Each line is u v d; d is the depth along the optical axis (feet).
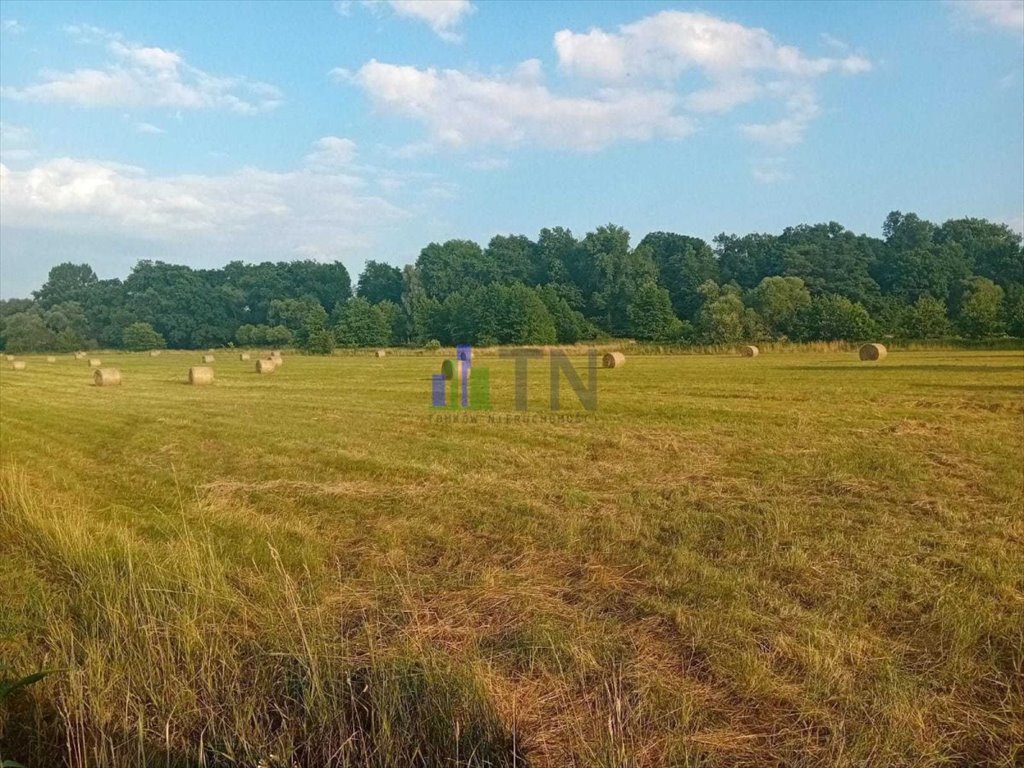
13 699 14.15
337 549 22.70
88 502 28.30
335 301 380.99
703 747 12.02
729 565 20.45
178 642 15.26
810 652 14.75
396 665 13.97
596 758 11.64
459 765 11.81
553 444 40.57
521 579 19.99
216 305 351.67
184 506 27.35
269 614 16.99
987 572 19.25
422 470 33.78
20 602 18.22
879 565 20.15
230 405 63.67
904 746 11.94
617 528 23.86
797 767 11.57
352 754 12.37
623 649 15.43
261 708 13.46
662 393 68.18
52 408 62.13
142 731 12.66
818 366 106.73
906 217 363.56
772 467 33.37
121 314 336.29
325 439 43.09
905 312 194.59
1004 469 31.71
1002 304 184.96
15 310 370.12
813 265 306.35
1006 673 14.30
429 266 353.31
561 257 357.61
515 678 14.43
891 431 43.11
